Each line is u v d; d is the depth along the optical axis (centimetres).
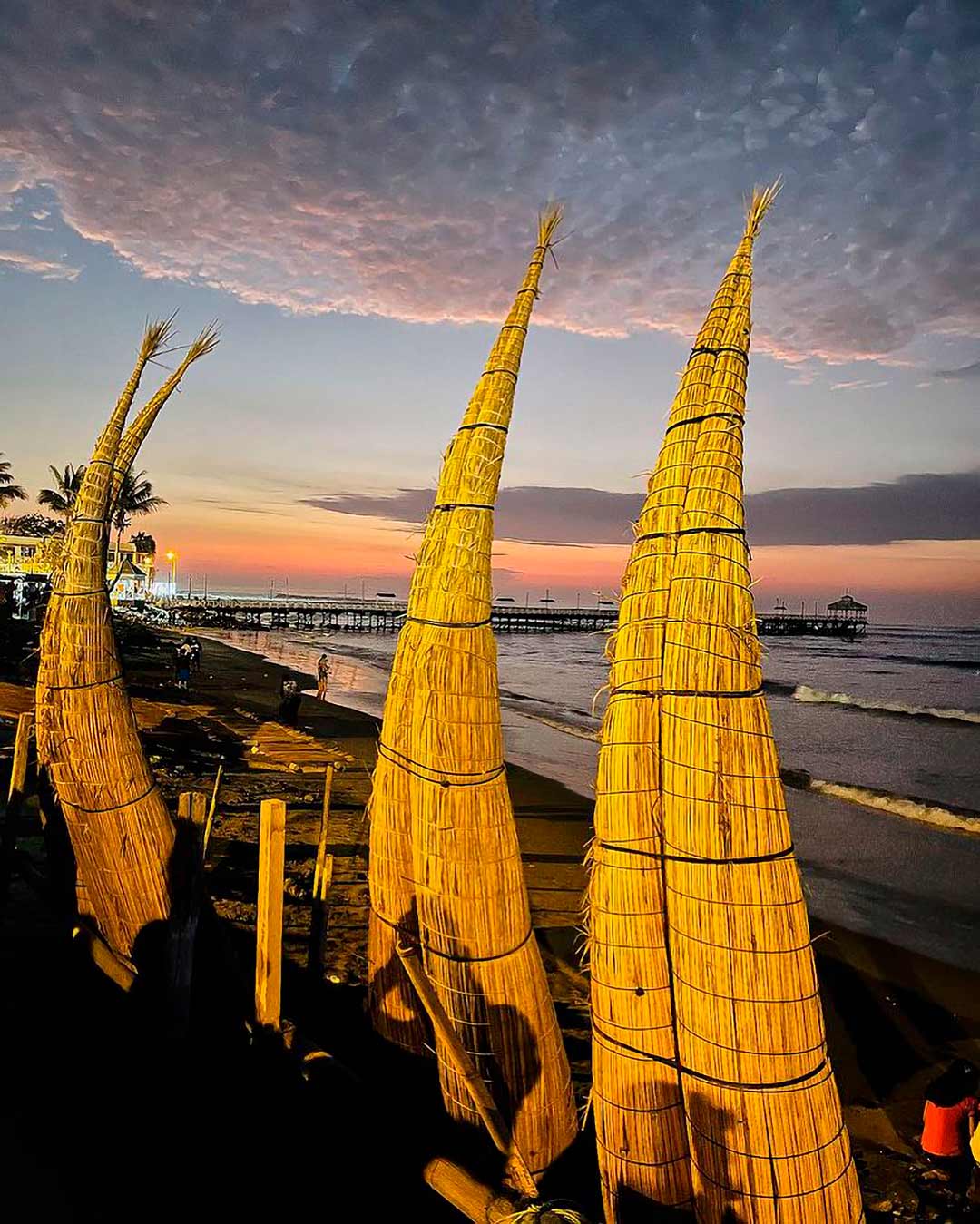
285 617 11400
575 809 1527
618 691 341
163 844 518
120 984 507
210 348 564
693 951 307
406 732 400
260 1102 427
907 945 984
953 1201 507
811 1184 297
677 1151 322
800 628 11831
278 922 436
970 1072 551
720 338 357
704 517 328
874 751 2642
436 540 389
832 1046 725
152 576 10675
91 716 504
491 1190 348
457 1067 331
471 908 361
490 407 389
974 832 1552
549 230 412
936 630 14150
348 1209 385
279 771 1557
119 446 539
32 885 648
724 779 306
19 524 7288
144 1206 384
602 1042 334
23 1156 407
